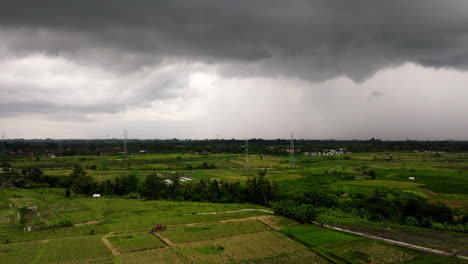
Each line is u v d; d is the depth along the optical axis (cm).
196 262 7131
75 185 16175
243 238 8862
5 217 10938
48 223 9862
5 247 7994
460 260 7262
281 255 7600
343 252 7781
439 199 12581
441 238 8862
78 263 7006
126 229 9656
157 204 13538
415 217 10531
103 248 7962
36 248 7938
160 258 7344
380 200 11725
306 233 9350
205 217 11250
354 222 10656
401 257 7444
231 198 14825
